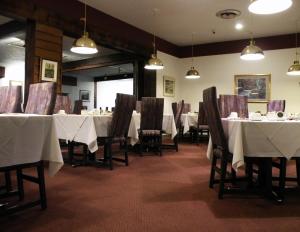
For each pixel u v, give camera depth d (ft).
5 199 7.51
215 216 6.52
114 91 47.14
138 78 26.55
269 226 5.97
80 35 18.58
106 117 11.80
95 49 14.24
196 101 29.14
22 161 5.98
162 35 26.00
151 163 13.39
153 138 17.40
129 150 17.65
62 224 5.95
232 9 19.45
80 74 45.93
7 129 5.60
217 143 8.43
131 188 8.85
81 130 11.70
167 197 7.96
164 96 27.86
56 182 9.48
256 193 7.91
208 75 28.58
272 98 25.93
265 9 8.60
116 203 7.38
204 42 28.43
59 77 17.13
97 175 10.63
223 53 27.86
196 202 7.54
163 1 18.33
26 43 16.10
